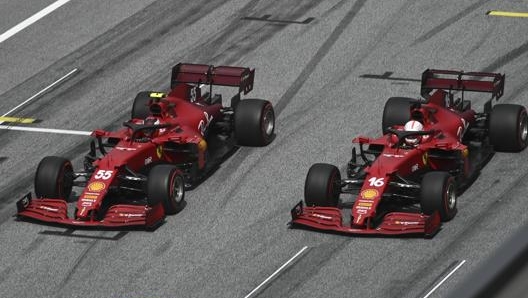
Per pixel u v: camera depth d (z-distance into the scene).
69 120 75.00
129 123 57.72
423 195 50.97
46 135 72.19
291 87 78.06
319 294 45.19
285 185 60.41
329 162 63.88
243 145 66.31
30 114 76.44
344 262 48.53
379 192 50.72
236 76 66.19
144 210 52.94
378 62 81.75
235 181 61.00
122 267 49.59
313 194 52.47
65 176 56.28
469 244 49.59
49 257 51.09
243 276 48.03
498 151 62.66
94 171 55.12
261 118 65.00
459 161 55.41
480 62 80.38
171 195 54.53
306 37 87.44
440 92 58.19
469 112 61.94
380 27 88.38
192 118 61.16
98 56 87.38
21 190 62.06
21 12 98.31
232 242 52.38
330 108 73.50
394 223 50.41
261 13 93.31
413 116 55.78
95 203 52.59
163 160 58.38
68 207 57.44
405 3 92.81
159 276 48.44
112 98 78.81
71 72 84.62
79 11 97.50
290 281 46.97
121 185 57.09
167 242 52.41
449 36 85.69
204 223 54.94
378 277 46.47
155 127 57.47
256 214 56.19
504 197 55.84
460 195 56.38
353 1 94.06
